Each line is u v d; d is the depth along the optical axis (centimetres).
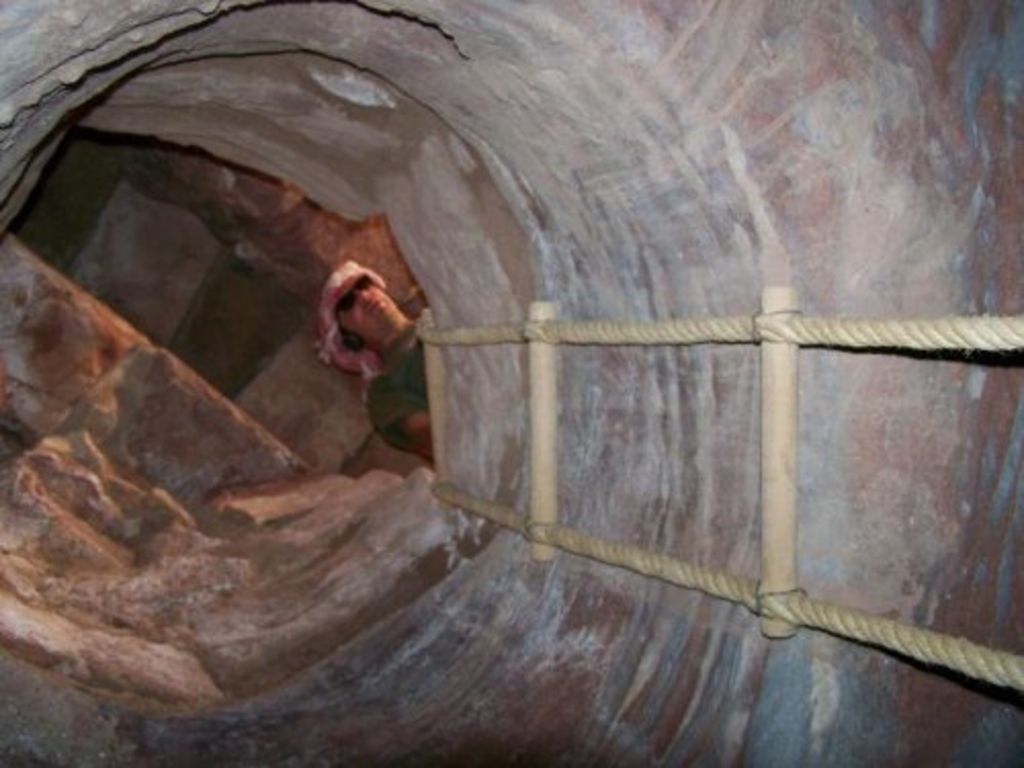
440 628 262
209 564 312
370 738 222
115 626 271
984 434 178
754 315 177
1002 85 173
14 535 314
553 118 195
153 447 410
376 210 295
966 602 179
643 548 223
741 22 164
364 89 236
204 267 505
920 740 177
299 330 526
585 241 224
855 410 176
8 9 141
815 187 170
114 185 482
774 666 185
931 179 169
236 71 226
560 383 255
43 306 396
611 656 223
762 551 179
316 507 384
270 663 261
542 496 249
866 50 165
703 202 184
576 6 166
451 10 175
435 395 311
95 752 200
